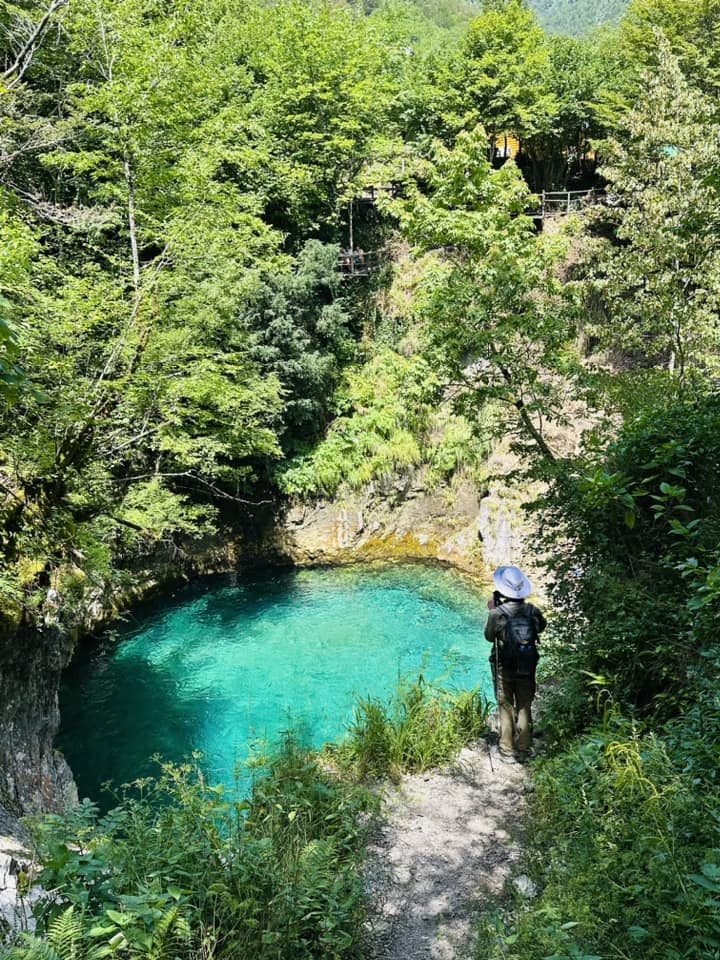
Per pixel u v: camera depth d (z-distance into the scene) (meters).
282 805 4.51
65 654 10.53
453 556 17.77
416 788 5.38
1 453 8.61
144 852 3.24
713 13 19.72
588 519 5.66
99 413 10.27
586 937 2.61
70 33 11.31
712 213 11.27
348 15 25.33
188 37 11.32
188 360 11.77
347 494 19.16
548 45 25.80
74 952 2.34
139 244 12.30
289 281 17.44
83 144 12.72
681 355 11.63
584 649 5.28
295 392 18.06
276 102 20.42
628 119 13.93
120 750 10.48
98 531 11.15
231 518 18.80
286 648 13.67
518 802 4.99
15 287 7.86
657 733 4.29
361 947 3.56
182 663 13.27
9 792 7.00
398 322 21.64
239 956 2.85
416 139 24.75
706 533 4.75
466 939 3.60
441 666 12.37
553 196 25.48
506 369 9.28
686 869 2.45
